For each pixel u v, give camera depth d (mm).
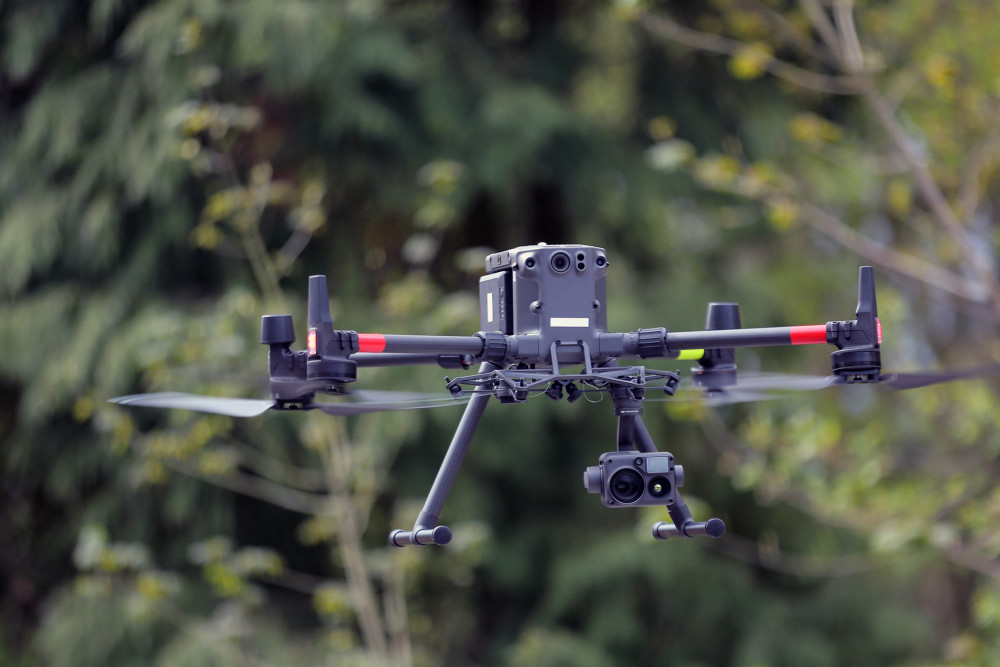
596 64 27016
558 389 5598
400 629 19547
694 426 25062
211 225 19250
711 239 27547
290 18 21047
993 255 26109
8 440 24375
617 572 24109
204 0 21016
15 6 22578
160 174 21406
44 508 24516
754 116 25875
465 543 19141
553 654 22891
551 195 26062
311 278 5812
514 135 23266
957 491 20938
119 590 22406
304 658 22266
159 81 21438
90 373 22156
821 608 26000
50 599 24047
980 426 22266
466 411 6086
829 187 27828
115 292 22750
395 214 24219
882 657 25906
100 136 22656
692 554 24844
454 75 24156
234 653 20906
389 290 22375
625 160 25031
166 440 18766
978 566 19906
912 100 25203
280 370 6453
